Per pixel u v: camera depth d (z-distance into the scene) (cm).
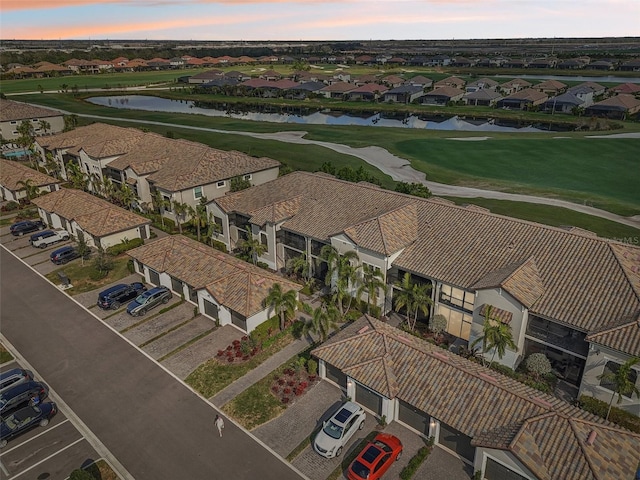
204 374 3416
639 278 3244
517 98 14175
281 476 2612
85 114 13438
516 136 10844
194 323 4034
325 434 2789
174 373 3434
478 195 7019
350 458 2725
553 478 2273
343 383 3275
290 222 4656
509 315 3300
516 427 2497
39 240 5481
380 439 2744
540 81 18488
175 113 14012
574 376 3256
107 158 6875
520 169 8475
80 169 7412
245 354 3597
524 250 3666
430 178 7881
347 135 11100
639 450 2453
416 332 3825
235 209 5084
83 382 3362
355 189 4881
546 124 12394
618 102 12825
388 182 7569
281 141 10438
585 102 13800
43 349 3731
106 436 2898
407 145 10094
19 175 7088
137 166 6291
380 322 3544
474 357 3500
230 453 2758
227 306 3831
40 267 5056
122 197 6231
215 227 5228
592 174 8169
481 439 2505
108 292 4294
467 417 2634
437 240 3997
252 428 2941
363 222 4134
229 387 3284
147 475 2627
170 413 3064
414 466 2645
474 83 17650
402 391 2856
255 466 2672
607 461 2323
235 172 6338
